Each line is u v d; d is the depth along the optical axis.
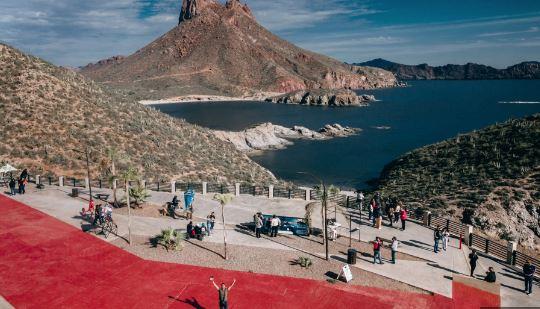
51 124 52.53
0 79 57.09
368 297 19.06
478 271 21.88
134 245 24.47
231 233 26.84
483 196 38.84
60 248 23.61
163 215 30.00
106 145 52.44
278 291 19.52
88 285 19.73
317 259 23.05
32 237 24.97
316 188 26.00
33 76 59.78
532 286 20.31
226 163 61.84
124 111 65.00
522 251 32.84
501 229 34.53
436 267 22.20
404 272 21.55
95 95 65.31
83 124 55.09
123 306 18.00
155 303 18.30
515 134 52.19
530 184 39.53
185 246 24.61
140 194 31.73
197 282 20.27
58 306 17.86
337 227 26.20
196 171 54.12
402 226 27.67
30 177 40.91
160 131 62.84
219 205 32.62
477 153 51.66
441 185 45.22
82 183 39.31
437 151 58.25
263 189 38.62
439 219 28.48
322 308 18.16
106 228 26.05
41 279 20.09
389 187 49.72
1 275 20.38
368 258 23.23
